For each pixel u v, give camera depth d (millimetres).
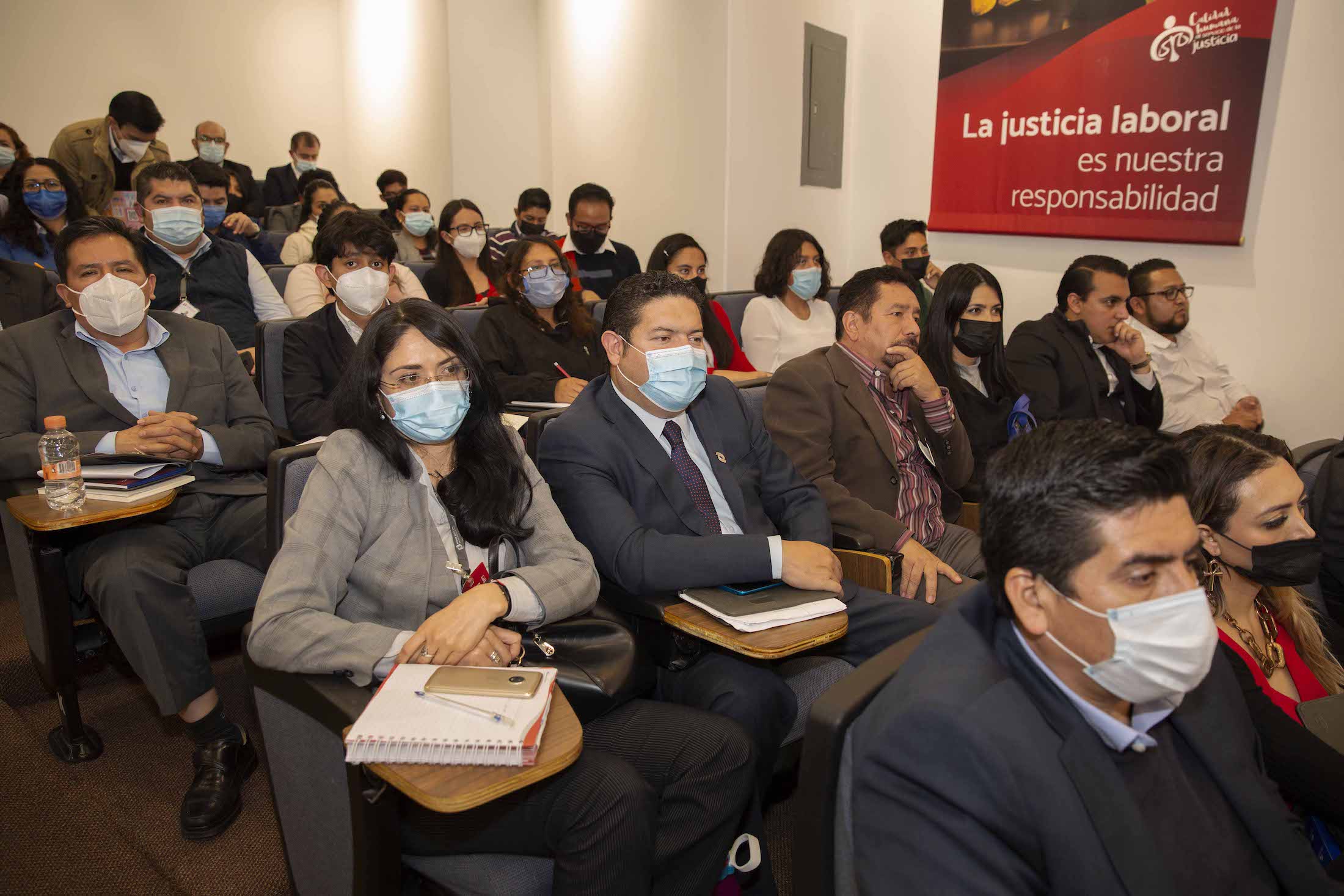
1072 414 3168
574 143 4910
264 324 2652
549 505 1660
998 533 885
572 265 3445
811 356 2348
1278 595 1456
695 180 4336
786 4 4305
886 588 1955
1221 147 3691
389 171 6113
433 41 6660
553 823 1247
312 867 1358
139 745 2145
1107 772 846
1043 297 4375
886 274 2238
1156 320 3582
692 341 1782
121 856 1751
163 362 2217
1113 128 3973
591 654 1370
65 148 4488
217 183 4098
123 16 7023
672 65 4320
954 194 4574
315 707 1220
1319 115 3455
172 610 1837
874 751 847
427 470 1590
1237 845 979
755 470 2010
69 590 2004
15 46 6605
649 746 1398
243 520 2100
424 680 1146
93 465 1919
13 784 1972
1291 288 3621
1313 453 2043
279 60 7801
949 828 792
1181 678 839
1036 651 922
